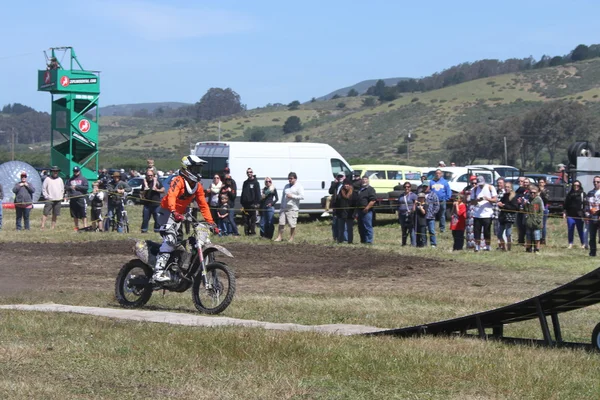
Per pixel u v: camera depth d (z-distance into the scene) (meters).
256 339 11.10
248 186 32.47
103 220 34.00
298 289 19.30
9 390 8.41
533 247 27.73
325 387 8.98
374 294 18.48
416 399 8.59
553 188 42.75
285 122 195.25
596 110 151.00
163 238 14.44
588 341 13.25
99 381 9.02
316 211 40.75
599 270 9.86
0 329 12.00
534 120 118.12
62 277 20.45
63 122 61.06
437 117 172.62
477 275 22.14
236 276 21.45
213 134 197.62
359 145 161.50
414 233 29.44
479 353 10.91
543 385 9.18
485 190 27.91
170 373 9.45
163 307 15.18
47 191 34.31
